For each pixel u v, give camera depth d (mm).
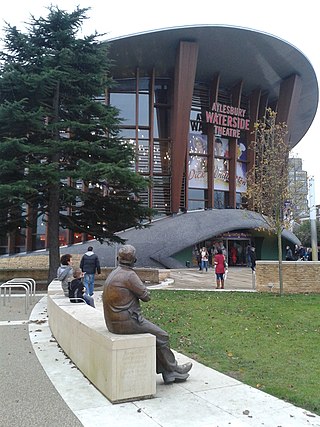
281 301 13625
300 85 42438
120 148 18359
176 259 34219
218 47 35969
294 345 7527
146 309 11836
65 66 17438
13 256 33906
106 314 5070
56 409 4461
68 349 6707
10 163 15641
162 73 38469
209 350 7141
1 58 17781
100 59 18703
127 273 5066
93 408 4484
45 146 17000
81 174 15859
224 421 4125
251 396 4863
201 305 12562
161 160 36969
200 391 5035
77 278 9086
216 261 18578
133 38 33406
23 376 5684
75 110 18078
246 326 9352
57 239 17766
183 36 34188
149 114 36938
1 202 16297
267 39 35062
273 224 17734
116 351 4695
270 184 16500
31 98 17531
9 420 4156
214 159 39000
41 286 18953
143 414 4309
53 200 17812
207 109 40188
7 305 12805
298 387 5199
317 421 4133
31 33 18203
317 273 16984
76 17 18234
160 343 5133
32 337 8234
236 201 40938
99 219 19250
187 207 36781
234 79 41375
